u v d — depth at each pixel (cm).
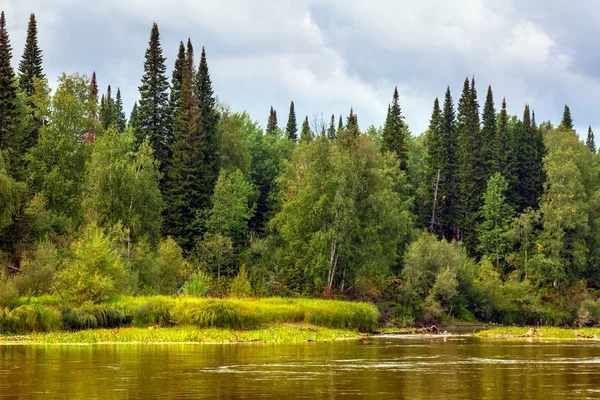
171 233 9069
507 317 8425
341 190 7575
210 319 4494
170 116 10519
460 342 4284
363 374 2491
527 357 3216
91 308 4447
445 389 2161
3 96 8400
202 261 8238
